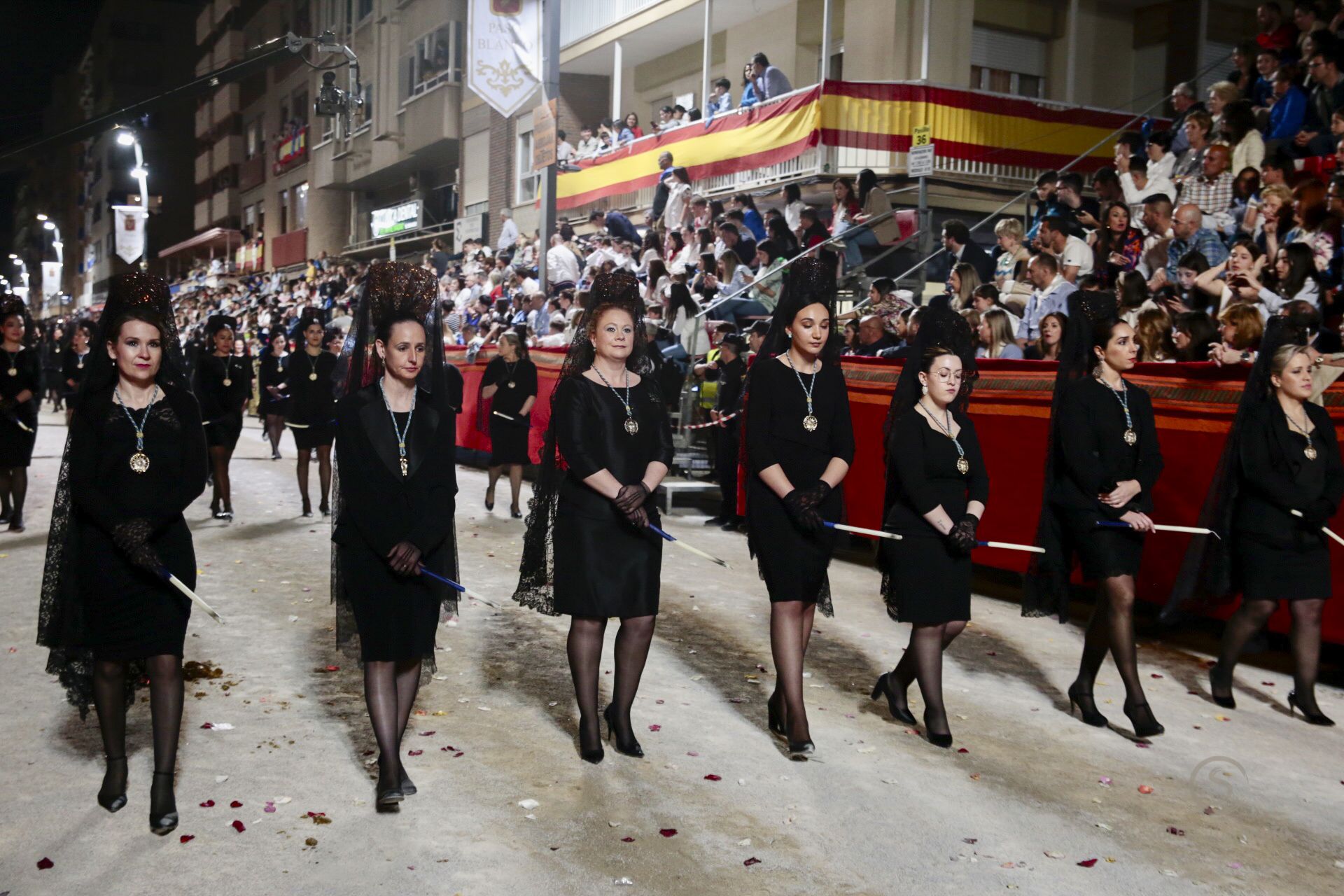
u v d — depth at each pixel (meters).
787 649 4.78
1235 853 3.97
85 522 3.87
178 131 71.75
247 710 5.09
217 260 49.78
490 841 3.81
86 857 3.62
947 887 3.60
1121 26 19.41
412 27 31.34
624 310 4.71
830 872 3.68
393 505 4.09
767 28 20.66
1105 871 3.77
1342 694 5.90
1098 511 5.21
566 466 4.70
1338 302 7.99
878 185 15.24
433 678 5.71
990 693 5.80
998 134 16.39
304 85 41.19
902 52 17.69
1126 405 5.27
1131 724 5.34
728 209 17.06
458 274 24.30
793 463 4.82
